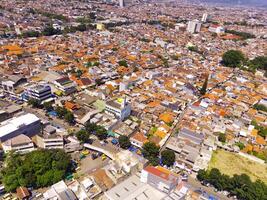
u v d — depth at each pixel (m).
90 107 191.88
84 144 151.75
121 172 129.00
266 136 182.00
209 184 134.75
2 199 112.50
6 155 131.88
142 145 152.25
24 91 193.00
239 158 159.75
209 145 161.25
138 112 189.75
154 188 119.19
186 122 183.12
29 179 117.62
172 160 142.50
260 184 127.88
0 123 150.88
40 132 151.75
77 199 113.31
